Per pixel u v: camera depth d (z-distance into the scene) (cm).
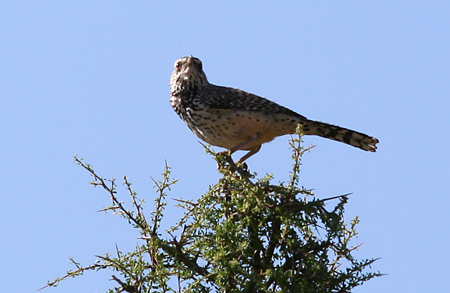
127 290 696
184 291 704
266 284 709
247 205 741
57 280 707
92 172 720
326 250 737
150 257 726
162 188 725
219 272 691
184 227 739
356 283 718
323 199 739
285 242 738
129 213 725
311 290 692
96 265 712
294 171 730
